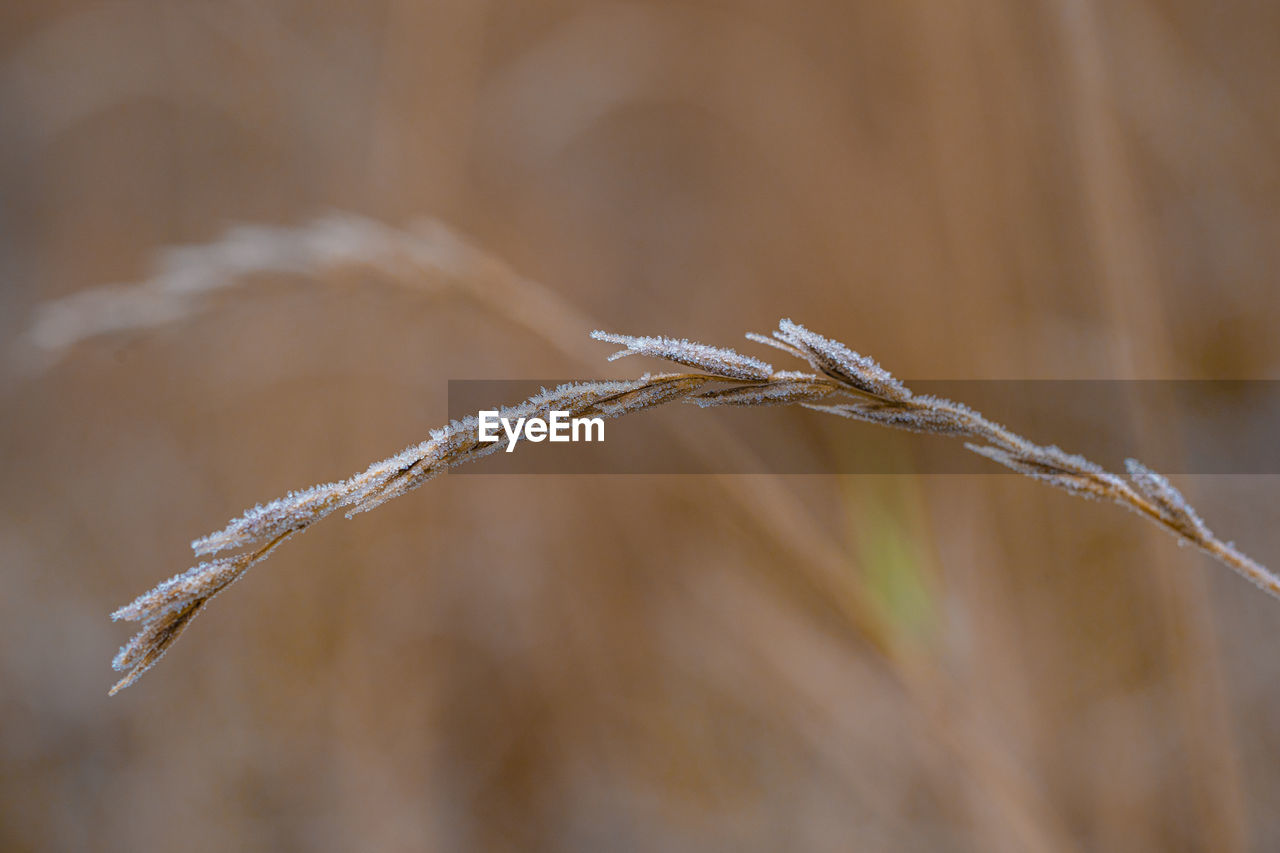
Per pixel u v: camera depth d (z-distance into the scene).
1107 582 0.47
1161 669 0.46
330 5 0.74
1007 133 0.52
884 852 0.46
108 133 0.77
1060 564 0.47
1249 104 0.60
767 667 0.50
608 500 0.58
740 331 0.65
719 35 0.69
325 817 0.54
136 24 0.70
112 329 0.43
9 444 0.72
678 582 0.56
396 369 0.59
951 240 0.52
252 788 0.55
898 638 0.41
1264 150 0.60
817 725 0.48
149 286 0.43
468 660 0.58
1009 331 0.51
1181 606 0.41
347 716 0.54
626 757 0.55
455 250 0.42
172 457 0.68
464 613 0.59
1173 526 0.35
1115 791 0.44
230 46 0.68
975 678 0.43
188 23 0.69
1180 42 0.59
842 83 0.63
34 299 0.76
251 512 0.34
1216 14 0.61
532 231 0.70
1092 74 0.43
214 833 0.54
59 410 0.72
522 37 0.76
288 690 0.56
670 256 0.73
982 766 0.40
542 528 0.59
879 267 0.57
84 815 0.56
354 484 0.34
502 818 0.55
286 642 0.57
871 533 0.43
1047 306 0.52
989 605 0.45
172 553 0.65
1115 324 0.44
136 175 0.75
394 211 0.57
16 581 0.66
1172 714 0.45
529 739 0.56
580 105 0.72
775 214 0.68
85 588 0.66
